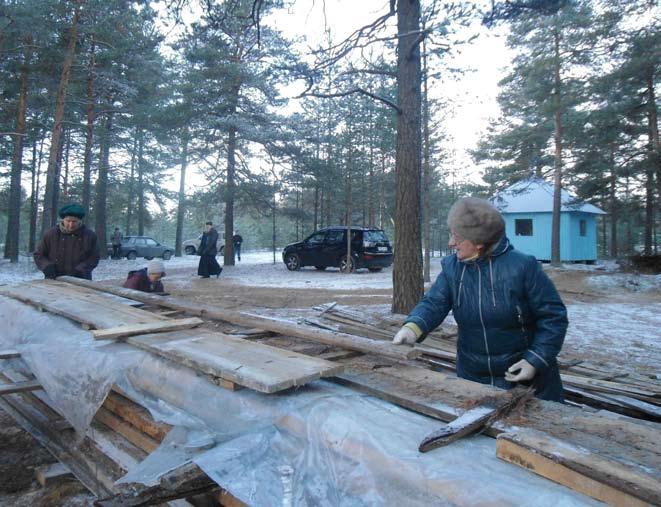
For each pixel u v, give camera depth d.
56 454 2.88
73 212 5.54
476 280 2.26
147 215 37.41
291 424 1.77
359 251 18.61
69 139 27.31
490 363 2.30
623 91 17.08
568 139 19.39
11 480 2.87
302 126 20.80
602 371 3.84
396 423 1.65
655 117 18.48
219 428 1.96
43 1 15.60
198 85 18.81
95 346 2.79
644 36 15.93
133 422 2.61
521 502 1.22
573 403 2.89
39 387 3.26
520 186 24.86
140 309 3.50
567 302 11.58
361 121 19.66
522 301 2.20
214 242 16.48
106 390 2.52
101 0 16.17
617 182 22.09
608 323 8.52
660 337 7.27
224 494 1.89
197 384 2.16
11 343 3.67
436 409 1.73
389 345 2.44
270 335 3.06
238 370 2.00
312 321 5.49
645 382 3.60
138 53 18.02
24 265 21.22
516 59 20.09
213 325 3.34
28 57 18.48
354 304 10.27
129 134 26.38
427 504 1.33
